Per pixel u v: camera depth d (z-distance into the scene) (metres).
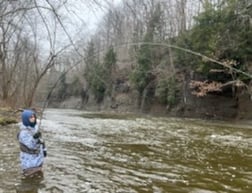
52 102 62.16
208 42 30.78
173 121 28.45
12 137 13.36
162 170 8.80
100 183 7.30
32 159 7.71
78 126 20.69
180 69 38.69
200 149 12.52
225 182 7.80
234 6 30.22
